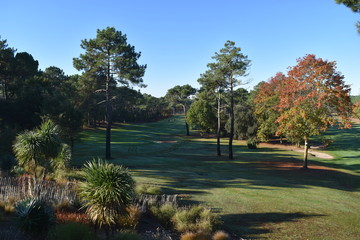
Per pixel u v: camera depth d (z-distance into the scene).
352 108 26.25
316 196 17.42
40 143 12.33
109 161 30.61
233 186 19.11
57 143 12.98
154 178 20.28
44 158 13.20
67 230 7.57
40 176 15.67
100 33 33.94
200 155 42.00
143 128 95.06
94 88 40.47
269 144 60.22
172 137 74.06
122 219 9.66
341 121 26.38
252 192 17.38
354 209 14.87
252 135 64.75
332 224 12.20
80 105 46.22
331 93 25.67
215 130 77.62
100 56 34.00
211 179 21.61
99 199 8.73
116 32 34.59
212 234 10.05
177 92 99.50
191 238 9.30
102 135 66.50
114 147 46.69
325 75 25.78
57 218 9.18
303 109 26.70
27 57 56.19
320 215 13.43
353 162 37.81
